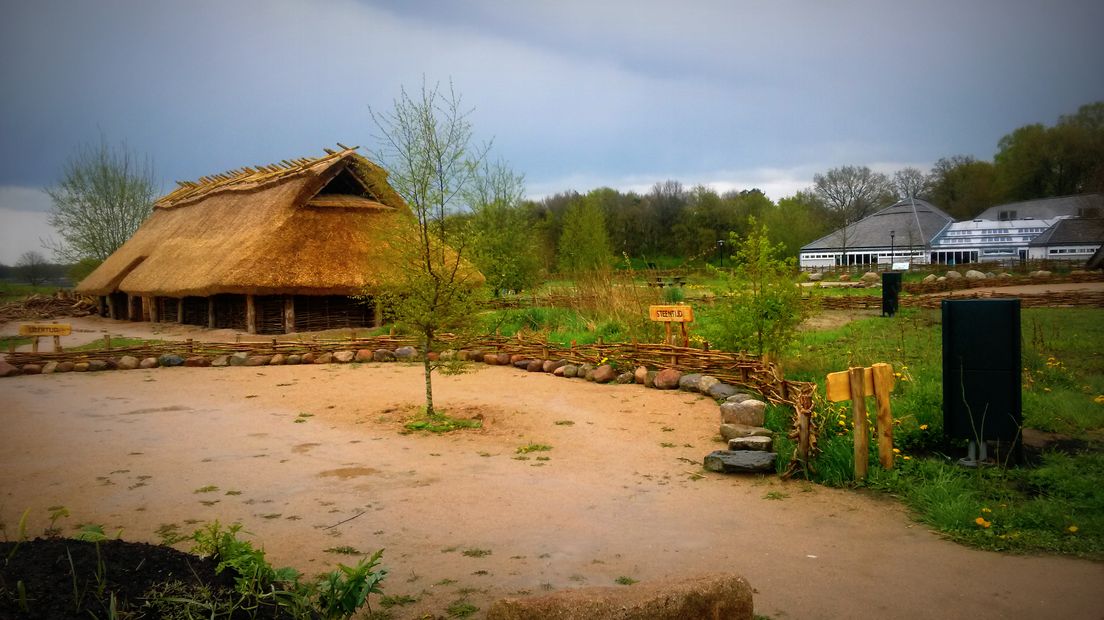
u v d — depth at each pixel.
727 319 10.82
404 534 5.03
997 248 57.59
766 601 3.85
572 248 36.41
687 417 8.70
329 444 7.79
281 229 19.59
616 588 3.05
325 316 20.31
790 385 7.89
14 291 43.34
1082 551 4.43
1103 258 34.97
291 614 2.99
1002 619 3.60
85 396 11.07
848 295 25.78
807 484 6.06
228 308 21.48
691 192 71.50
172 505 5.75
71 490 6.20
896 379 9.05
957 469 5.98
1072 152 55.19
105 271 28.47
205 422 9.00
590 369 11.64
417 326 8.96
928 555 4.48
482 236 9.44
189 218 26.14
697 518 5.29
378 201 21.25
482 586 4.10
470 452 7.37
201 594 2.81
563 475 6.50
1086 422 7.25
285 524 5.26
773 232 61.41
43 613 2.53
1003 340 6.19
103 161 37.25
